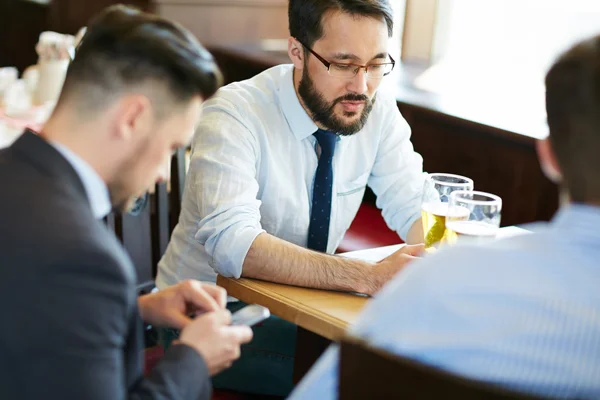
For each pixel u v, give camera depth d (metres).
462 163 3.13
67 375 1.02
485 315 0.92
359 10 1.88
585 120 0.95
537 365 0.90
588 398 0.90
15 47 5.12
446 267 0.95
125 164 1.18
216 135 1.93
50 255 1.03
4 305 1.01
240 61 3.99
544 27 3.60
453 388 0.94
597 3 3.38
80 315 1.03
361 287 1.68
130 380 1.19
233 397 1.98
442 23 4.09
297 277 1.70
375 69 1.94
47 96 3.05
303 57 1.97
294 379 1.82
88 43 1.16
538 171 2.86
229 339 1.29
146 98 1.15
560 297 0.90
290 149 2.06
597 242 0.93
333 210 2.20
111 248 1.08
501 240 0.99
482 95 3.42
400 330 0.95
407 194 2.24
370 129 2.22
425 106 3.17
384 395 0.99
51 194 1.09
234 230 1.77
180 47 1.16
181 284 1.42
